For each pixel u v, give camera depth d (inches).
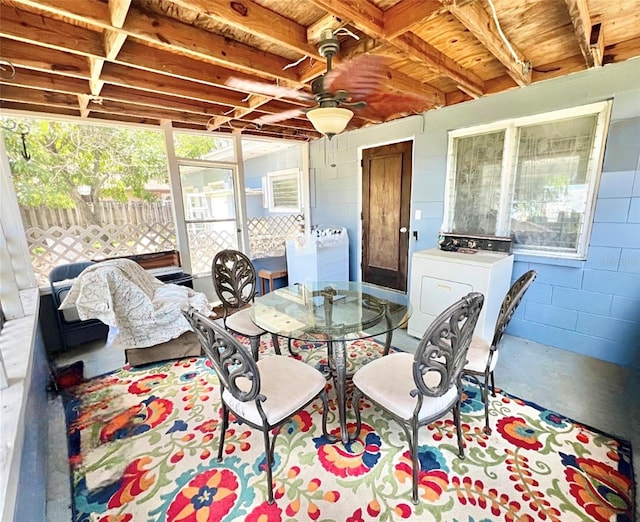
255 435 75.0
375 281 182.1
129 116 136.3
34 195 131.0
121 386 96.4
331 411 83.1
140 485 62.0
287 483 61.3
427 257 115.2
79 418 82.0
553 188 108.9
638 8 70.8
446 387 56.4
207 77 94.4
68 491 61.1
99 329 127.9
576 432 72.1
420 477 61.5
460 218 135.0
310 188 211.6
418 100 110.7
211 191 174.6
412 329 124.0
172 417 82.0
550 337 113.7
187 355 113.3
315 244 168.7
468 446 69.0
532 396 85.6
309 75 94.1
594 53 80.4
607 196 96.3
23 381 58.5
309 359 111.1
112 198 158.4
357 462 65.7
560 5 68.5
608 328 101.3
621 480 59.8
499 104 114.3
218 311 164.1
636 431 72.1
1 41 75.8
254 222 207.9
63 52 85.5
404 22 66.8
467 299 52.2
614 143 93.0
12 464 40.9
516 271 118.3
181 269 158.9
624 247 95.5
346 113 80.9
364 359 109.6
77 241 139.7
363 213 182.4
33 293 112.7
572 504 55.4
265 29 69.2
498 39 76.5
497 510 54.6
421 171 144.0
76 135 143.7
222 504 57.5
